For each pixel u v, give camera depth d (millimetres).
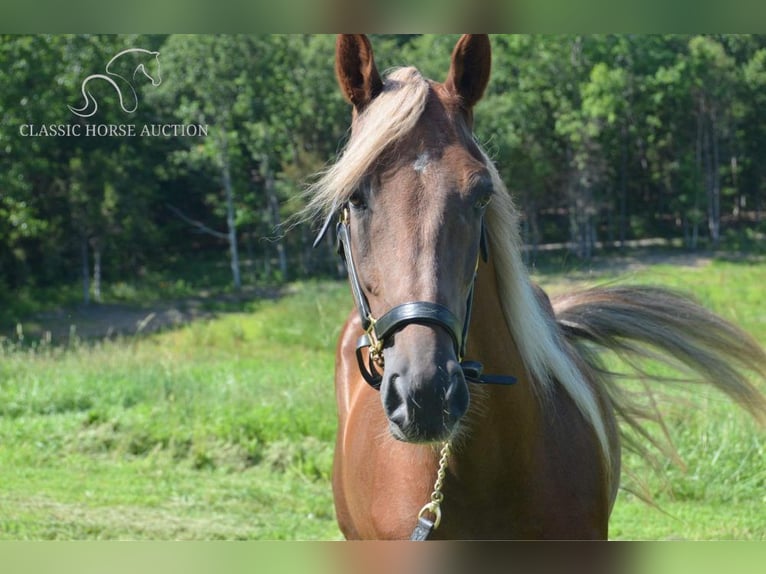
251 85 30000
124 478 6918
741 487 6504
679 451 6770
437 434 1978
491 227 2455
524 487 2482
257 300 26875
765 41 36406
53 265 28906
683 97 36656
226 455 7359
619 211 38281
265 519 6004
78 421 8227
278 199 31047
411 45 31875
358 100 2451
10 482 6723
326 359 13852
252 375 10922
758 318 16422
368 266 2188
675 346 3535
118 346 13523
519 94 35656
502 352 2459
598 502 2656
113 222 28828
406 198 2146
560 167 35156
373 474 2660
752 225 36812
